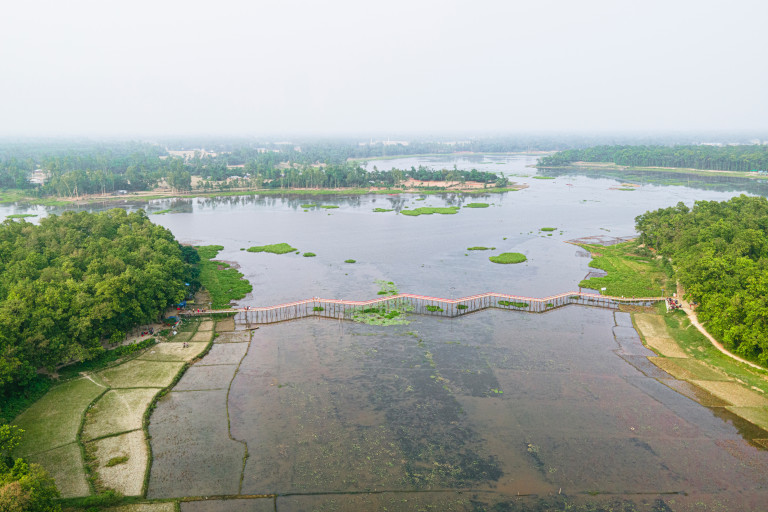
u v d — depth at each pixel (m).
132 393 94.94
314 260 193.00
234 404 93.06
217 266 182.12
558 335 124.31
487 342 120.38
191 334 122.88
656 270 175.75
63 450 77.75
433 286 161.62
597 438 83.81
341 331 126.69
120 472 74.06
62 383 97.38
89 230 177.00
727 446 81.69
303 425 87.00
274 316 136.38
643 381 101.75
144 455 77.94
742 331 104.25
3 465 65.38
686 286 132.12
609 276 168.88
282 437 83.69
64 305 103.69
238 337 122.75
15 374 87.81
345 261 191.25
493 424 87.56
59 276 120.38
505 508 69.12
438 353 114.44
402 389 98.75
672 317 133.50
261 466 76.62
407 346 118.06
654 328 127.88
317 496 70.88
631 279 165.75
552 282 165.62
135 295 119.06
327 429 86.00
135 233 168.38
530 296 152.62
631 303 145.62
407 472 75.88
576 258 195.25
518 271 178.00
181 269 146.75
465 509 68.88
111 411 89.00
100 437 81.75
